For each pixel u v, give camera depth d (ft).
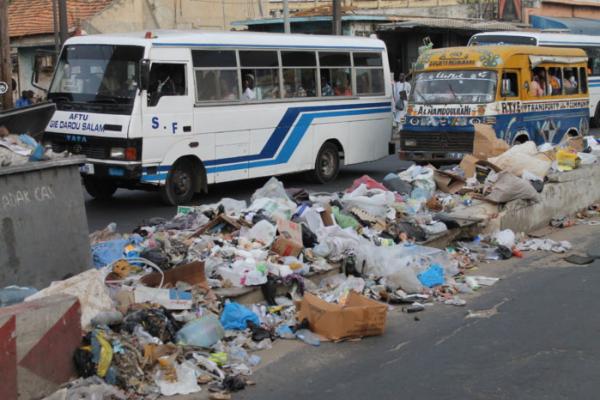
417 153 52.85
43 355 16.52
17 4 94.63
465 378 18.16
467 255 30.32
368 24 99.40
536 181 36.52
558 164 40.96
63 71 42.93
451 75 52.80
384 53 56.34
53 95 42.93
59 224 22.52
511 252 30.83
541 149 43.65
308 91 50.34
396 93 78.84
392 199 32.71
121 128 39.96
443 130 51.57
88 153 41.22
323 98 51.11
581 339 20.75
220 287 22.81
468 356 19.63
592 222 38.17
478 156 44.09
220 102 44.19
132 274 22.76
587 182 40.78
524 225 34.96
